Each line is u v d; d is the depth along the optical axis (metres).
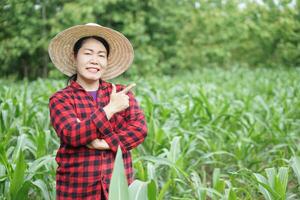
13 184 2.94
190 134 4.73
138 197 2.35
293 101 6.91
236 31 17.88
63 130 2.38
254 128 5.16
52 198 3.27
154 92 7.42
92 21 14.09
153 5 16.20
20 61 14.33
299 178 3.07
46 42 13.47
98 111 2.39
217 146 4.93
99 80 2.67
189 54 18.00
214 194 3.46
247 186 4.02
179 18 17.30
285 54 18.45
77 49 2.58
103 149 2.47
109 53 2.79
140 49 15.74
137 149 4.25
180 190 3.66
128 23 15.53
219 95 7.62
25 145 3.82
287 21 17.72
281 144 4.57
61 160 2.52
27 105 5.31
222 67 18.31
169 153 3.59
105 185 2.47
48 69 14.98
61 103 2.46
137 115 2.64
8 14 9.06
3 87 6.77
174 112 5.56
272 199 2.98
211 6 18.52
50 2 13.61
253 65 19.62
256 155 4.88
